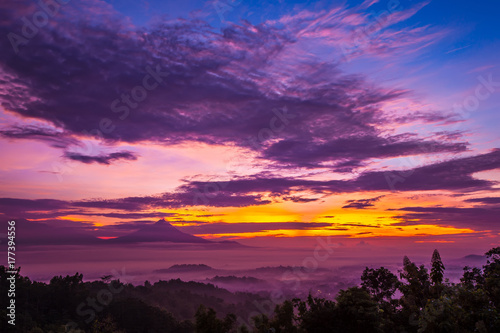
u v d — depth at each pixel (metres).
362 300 17.00
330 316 17.30
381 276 26.11
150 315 109.00
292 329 18.23
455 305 14.05
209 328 17.53
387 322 16.45
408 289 16.67
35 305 107.12
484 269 21.53
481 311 13.80
